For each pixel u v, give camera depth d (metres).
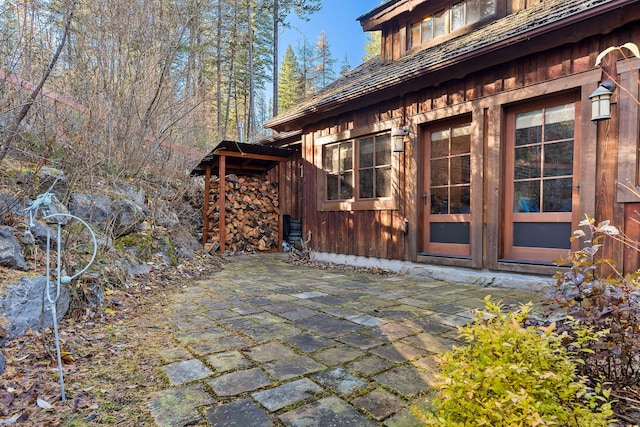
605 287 1.69
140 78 5.59
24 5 3.54
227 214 7.76
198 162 7.51
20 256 2.58
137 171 5.82
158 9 5.86
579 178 3.60
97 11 4.95
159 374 1.86
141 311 3.02
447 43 5.52
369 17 6.88
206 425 1.43
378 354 2.14
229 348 2.23
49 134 3.68
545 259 3.88
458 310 3.11
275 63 15.84
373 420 1.46
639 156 3.20
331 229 6.35
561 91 3.66
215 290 3.95
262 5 14.92
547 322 1.87
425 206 5.06
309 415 1.50
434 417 1.18
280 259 6.93
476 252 4.36
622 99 3.27
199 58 6.93
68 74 4.64
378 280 4.64
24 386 1.70
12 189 2.97
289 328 2.63
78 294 2.77
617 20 3.21
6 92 3.22
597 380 1.55
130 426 1.42
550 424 0.99
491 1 5.29
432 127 4.98
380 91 5.21
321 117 6.41
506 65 4.09
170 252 5.15
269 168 8.93
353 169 5.95
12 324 2.13
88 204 3.82
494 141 4.19
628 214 3.24
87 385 1.74
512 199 4.16
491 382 1.12
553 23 3.40
